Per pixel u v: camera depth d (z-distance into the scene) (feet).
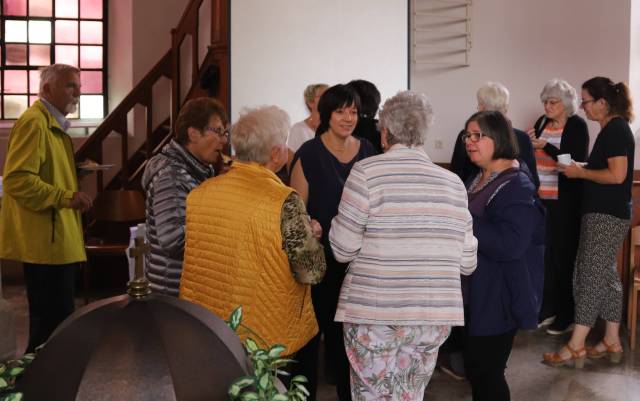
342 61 17.85
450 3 21.11
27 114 11.97
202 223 7.73
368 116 12.41
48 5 25.18
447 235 7.91
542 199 16.57
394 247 7.81
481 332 9.12
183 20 21.63
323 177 10.70
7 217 12.23
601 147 14.40
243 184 7.66
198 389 4.09
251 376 4.31
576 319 14.82
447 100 21.39
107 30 25.53
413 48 20.98
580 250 14.89
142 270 4.97
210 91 20.17
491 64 21.54
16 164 11.71
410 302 7.79
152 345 4.12
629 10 21.53
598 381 13.76
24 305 18.51
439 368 14.29
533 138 16.61
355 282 7.98
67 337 4.29
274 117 7.85
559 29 21.63
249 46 16.98
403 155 8.01
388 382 8.07
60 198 11.88
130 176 23.13
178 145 8.96
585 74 21.75
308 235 7.45
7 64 25.04
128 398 3.89
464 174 13.91
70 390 3.99
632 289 15.64
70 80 12.34
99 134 21.33
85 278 17.81
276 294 7.52
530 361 14.87
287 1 17.20
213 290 7.65
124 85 25.32
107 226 20.45
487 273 9.13
